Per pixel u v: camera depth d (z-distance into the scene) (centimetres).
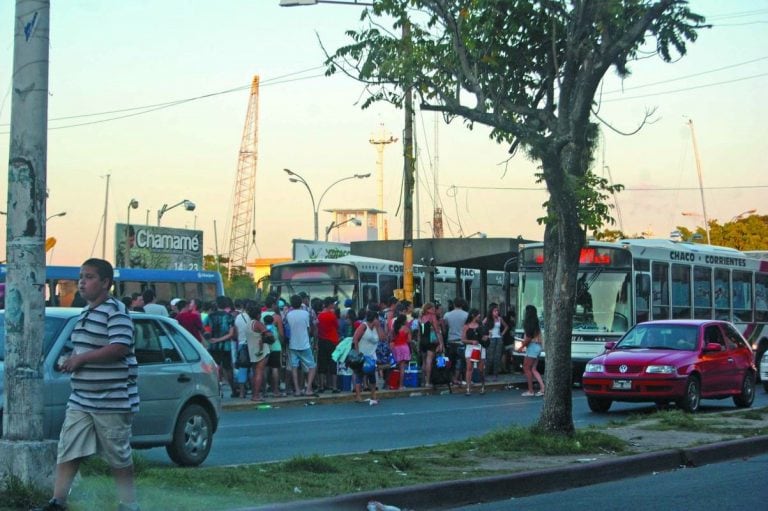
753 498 1077
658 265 2872
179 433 1255
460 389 2769
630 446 1373
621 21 1280
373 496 971
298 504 907
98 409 812
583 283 2777
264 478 1040
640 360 1991
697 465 1346
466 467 1167
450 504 1034
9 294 915
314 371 2391
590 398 2061
